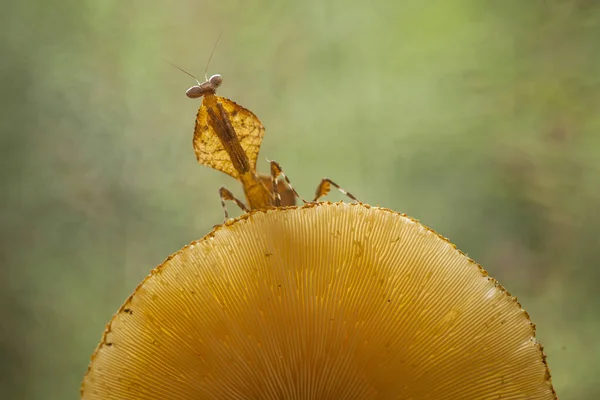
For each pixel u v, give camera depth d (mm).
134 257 848
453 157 872
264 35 989
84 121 869
